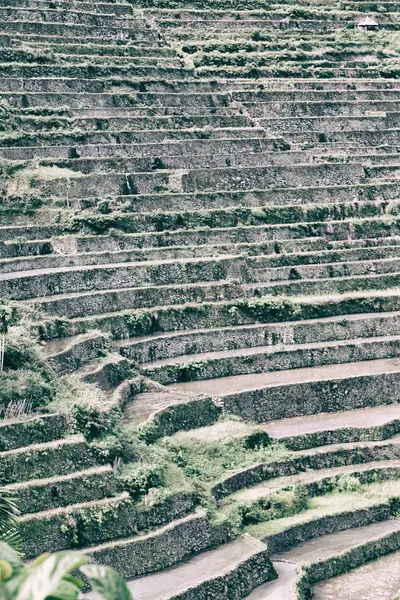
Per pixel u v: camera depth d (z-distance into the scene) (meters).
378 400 47.91
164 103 66.50
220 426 42.69
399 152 68.81
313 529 38.25
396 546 38.47
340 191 62.50
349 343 51.19
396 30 82.06
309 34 79.00
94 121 62.56
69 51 68.25
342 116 69.69
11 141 59.19
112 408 38.47
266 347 50.78
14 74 64.56
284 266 55.94
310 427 44.50
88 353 44.78
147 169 60.34
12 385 35.28
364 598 34.59
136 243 54.59
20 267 50.53
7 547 9.63
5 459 32.53
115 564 32.41
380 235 60.97
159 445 39.41
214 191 59.91
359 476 42.03
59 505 32.66
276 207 59.62
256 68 72.38
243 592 33.19
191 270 53.19
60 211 55.59
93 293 49.41
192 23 75.75
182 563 33.81
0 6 69.81
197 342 49.66
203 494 36.84
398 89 74.38
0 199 56.41
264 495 38.69
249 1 79.81
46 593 8.27
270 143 65.12
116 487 34.00
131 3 76.19
